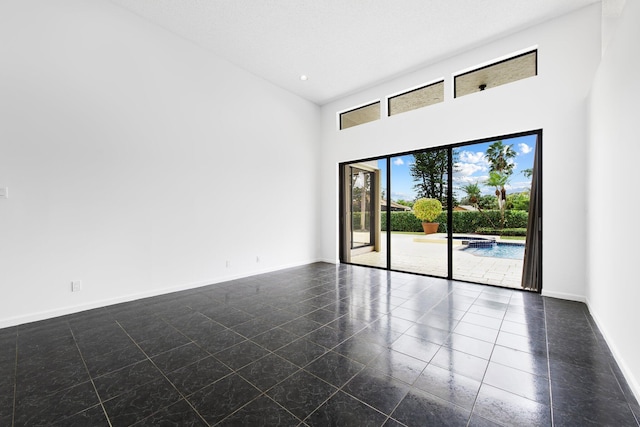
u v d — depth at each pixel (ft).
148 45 11.75
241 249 15.30
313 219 19.75
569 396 5.39
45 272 9.36
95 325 8.87
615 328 6.89
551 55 11.42
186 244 13.02
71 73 9.86
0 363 6.64
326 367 6.47
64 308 9.71
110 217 10.76
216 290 12.84
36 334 8.20
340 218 19.80
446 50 13.60
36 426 4.68
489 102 12.92
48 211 9.41
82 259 10.11
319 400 5.32
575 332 8.23
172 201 12.54
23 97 8.96
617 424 4.66
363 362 6.68
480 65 13.37
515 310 10.04
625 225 6.35
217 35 12.66
